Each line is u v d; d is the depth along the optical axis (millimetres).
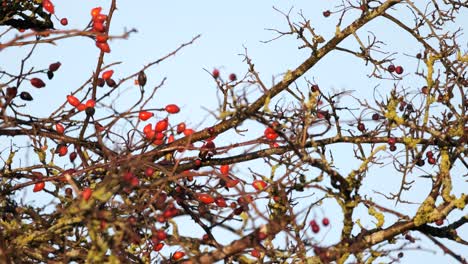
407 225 11039
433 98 11461
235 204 11781
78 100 11969
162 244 11141
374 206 10695
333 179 10117
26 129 12164
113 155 11805
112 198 10641
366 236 11039
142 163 10617
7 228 10750
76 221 10344
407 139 11484
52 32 10055
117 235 9539
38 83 11625
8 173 12328
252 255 11211
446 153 11352
